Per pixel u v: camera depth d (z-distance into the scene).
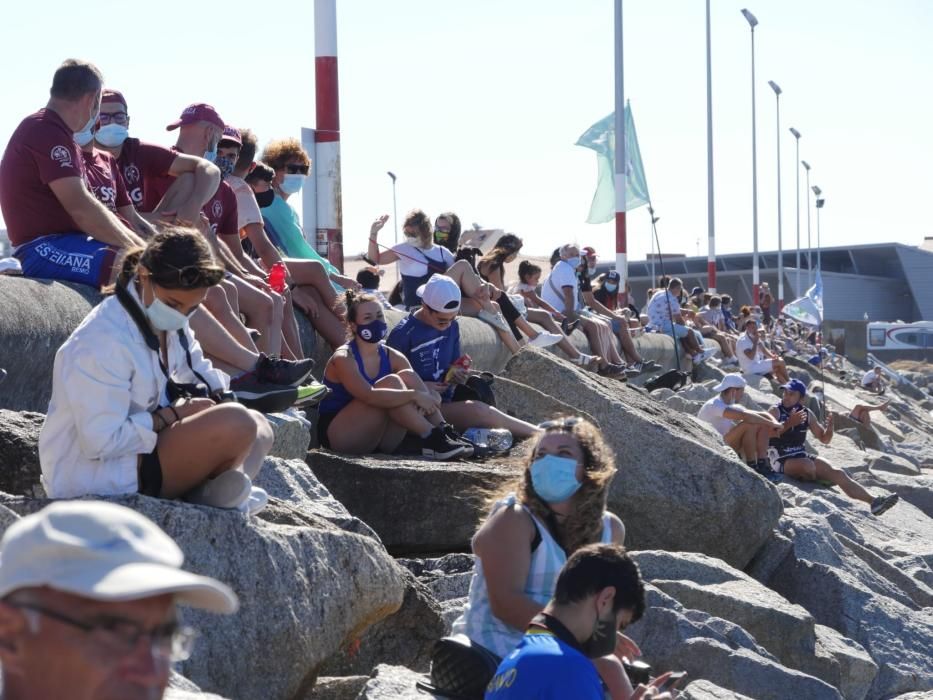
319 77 14.65
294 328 10.83
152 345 6.06
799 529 12.70
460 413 11.38
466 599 8.11
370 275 14.80
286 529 6.43
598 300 23.94
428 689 6.22
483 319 15.77
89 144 9.09
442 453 10.59
